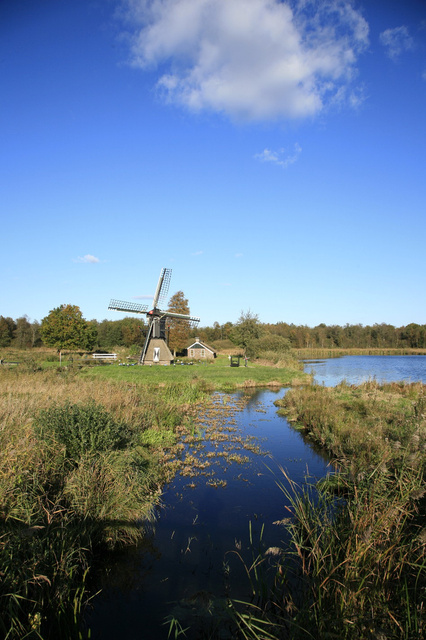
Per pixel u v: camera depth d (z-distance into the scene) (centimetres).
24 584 400
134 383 2122
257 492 801
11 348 6975
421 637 319
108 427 788
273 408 1864
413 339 10719
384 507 456
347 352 9612
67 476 639
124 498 643
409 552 405
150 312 4391
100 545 578
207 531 638
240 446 1162
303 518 576
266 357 4928
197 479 879
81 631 422
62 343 5134
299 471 930
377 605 366
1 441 659
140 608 458
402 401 1639
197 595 472
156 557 563
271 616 429
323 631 352
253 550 576
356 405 1545
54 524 520
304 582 470
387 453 616
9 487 509
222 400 2089
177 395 1942
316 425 1271
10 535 447
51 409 829
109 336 8038
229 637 407
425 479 516
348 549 406
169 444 1117
